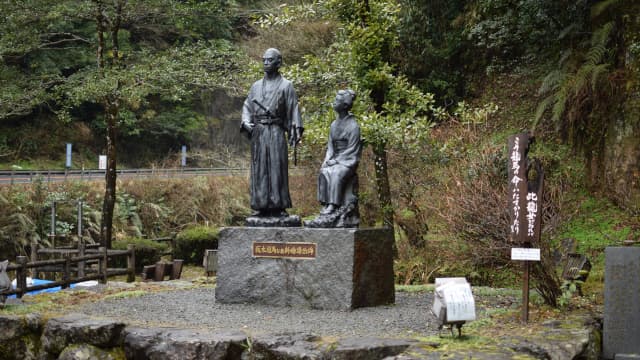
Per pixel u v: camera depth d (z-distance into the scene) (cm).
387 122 1227
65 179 2142
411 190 1357
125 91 1536
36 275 1297
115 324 732
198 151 3381
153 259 1756
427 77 2178
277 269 898
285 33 2172
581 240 1294
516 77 1975
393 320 784
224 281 923
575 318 748
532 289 1002
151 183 2327
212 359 655
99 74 1566
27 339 785
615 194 1370
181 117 3669
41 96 1622
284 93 945
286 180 952
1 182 2138
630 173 1353
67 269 1122
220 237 932
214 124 3728
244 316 819
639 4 1402
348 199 920
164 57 1606
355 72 1360
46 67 2845
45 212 1944
